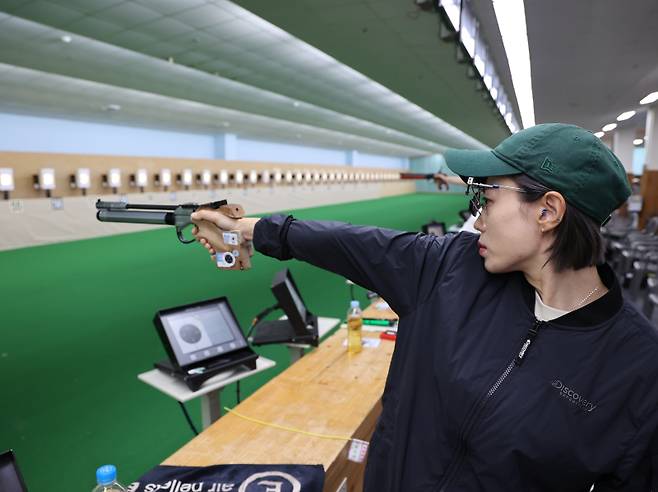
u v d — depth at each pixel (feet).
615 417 1.87
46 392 8.20
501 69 18.56
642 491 1.91
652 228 19.13
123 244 24.54
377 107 32.58
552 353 1.96
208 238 2.96
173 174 30.94
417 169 94.63
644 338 1.92
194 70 22.29
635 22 12.48
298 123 39.88
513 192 2.02
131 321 12.22
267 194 41.73
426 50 16.55
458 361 2.08
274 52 19.63
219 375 5.11
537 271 2.07
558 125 2.01
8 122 28.73
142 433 6.91
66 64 20.10
